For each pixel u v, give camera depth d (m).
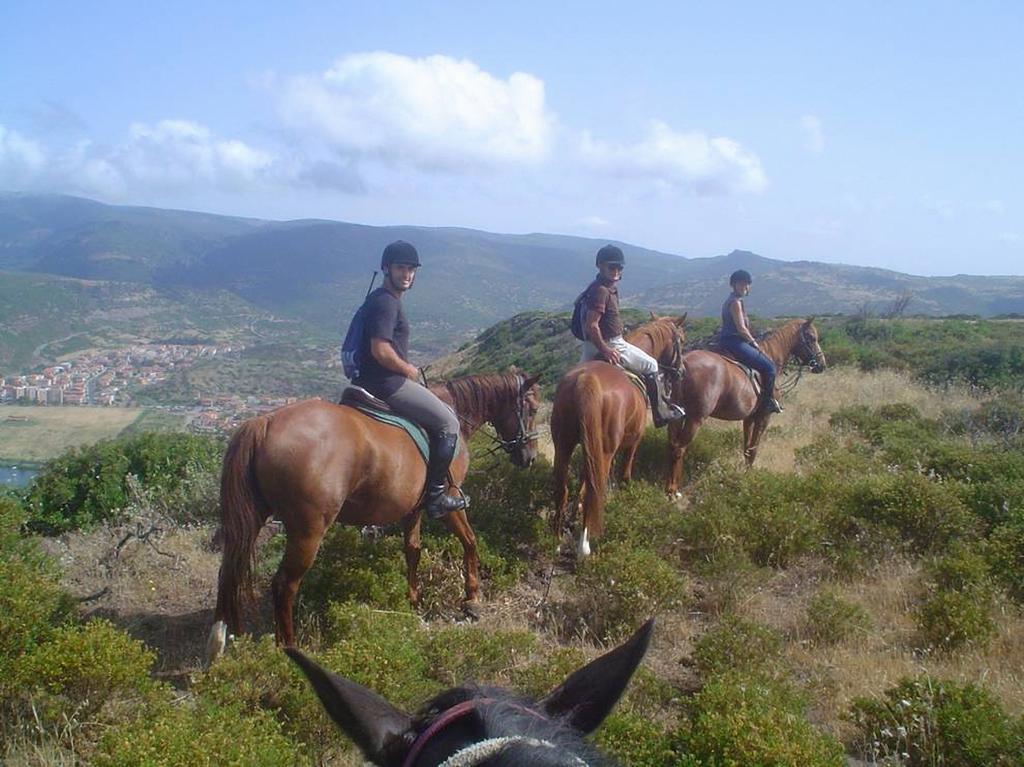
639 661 1.82
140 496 8.45
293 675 4.36
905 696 4.68
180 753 3.51
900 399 16.23
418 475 5.68
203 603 6.43
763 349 10.96
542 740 1.48
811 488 8.45
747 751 3.99
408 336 5.78
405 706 4.36
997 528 7.51
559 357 27.97
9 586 4.85
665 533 7.60
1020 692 5.08
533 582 7.10
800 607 6.71
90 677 4.26
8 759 3.96
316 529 5.08
